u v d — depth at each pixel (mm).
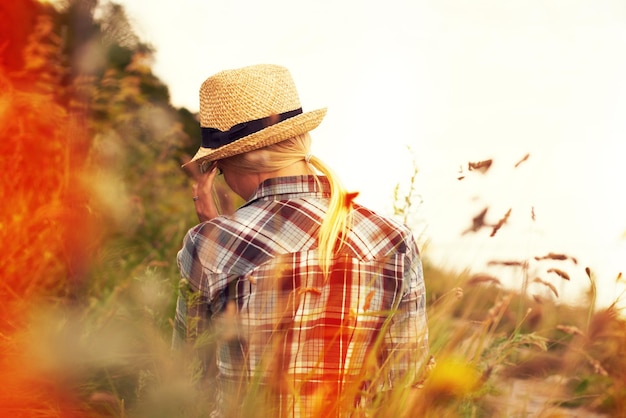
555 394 1524
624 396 1586
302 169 1766
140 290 1493
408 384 1549
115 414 1488
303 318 1603
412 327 1736
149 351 1446
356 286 1639
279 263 1631
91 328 1728
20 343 1448
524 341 1555
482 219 1746
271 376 1576
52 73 2668
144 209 3039
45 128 2523
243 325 1621
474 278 1736
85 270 2387
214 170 1839
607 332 1547
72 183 2338
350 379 1575
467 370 1329
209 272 1661
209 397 1670
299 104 1885
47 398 1346
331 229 1636
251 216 1698
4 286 2172
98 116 2781
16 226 2324
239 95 1796
